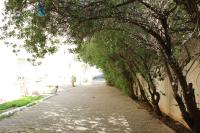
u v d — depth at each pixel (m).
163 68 13.45
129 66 17.59
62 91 33.03
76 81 47.34
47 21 8.30
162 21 8.42
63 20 8.31
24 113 17.31
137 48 13.41
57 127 13.18
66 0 8.01
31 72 34.41
